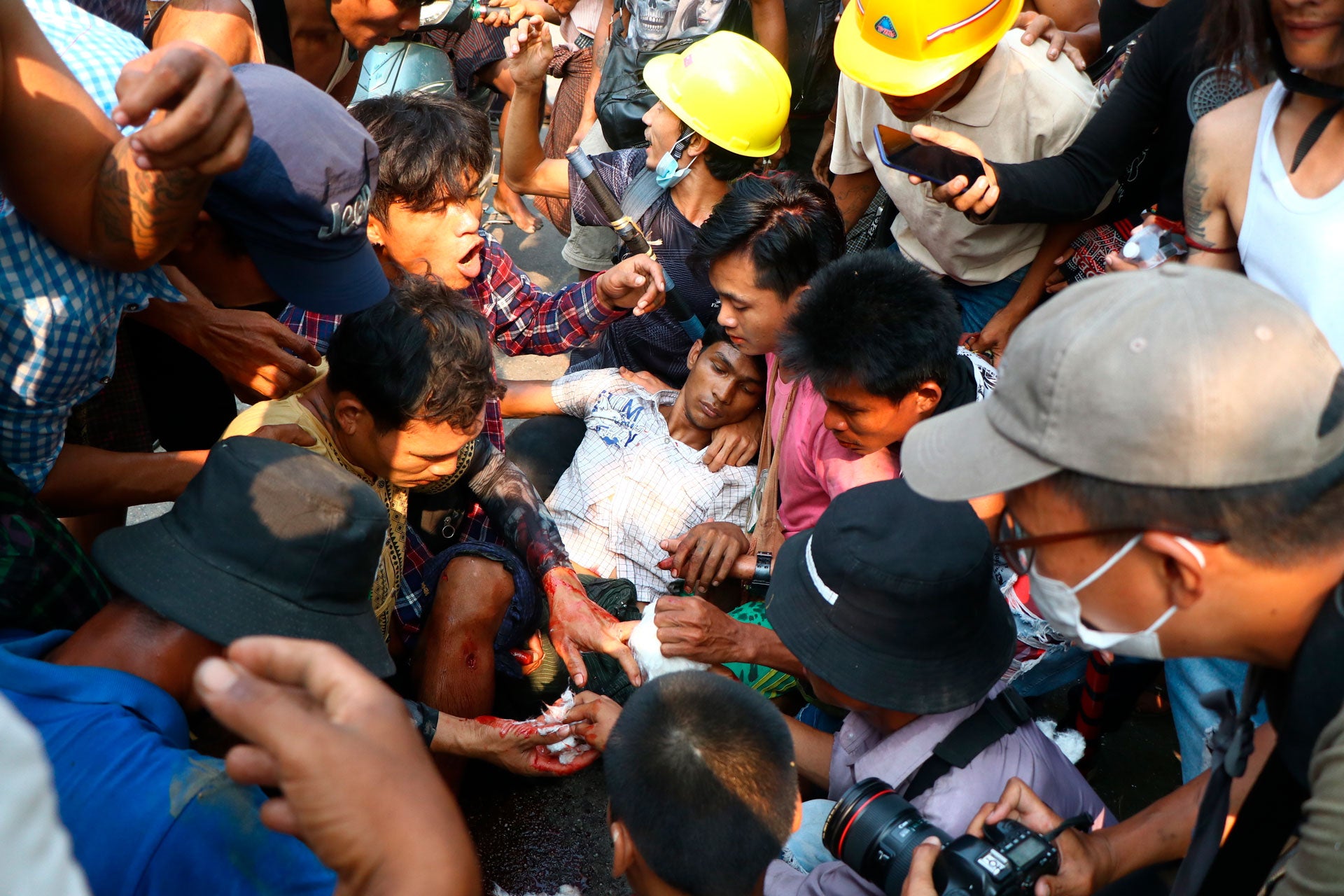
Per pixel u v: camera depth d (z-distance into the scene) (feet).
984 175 8.38
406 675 8.41
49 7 5.49
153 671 4.73
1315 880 3.48
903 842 5.09
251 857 4.22
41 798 1.99
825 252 8.09
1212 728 6.57
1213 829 4.36
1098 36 10.55
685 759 4.53
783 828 4.67
